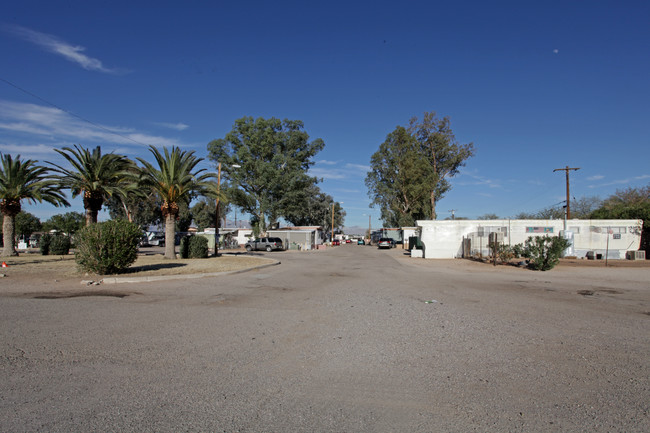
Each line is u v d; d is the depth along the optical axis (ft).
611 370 15.65
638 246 97.25
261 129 181.27
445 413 11.93
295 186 184.75
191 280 46.93
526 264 73.26
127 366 15.72
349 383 14.25
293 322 23.95
